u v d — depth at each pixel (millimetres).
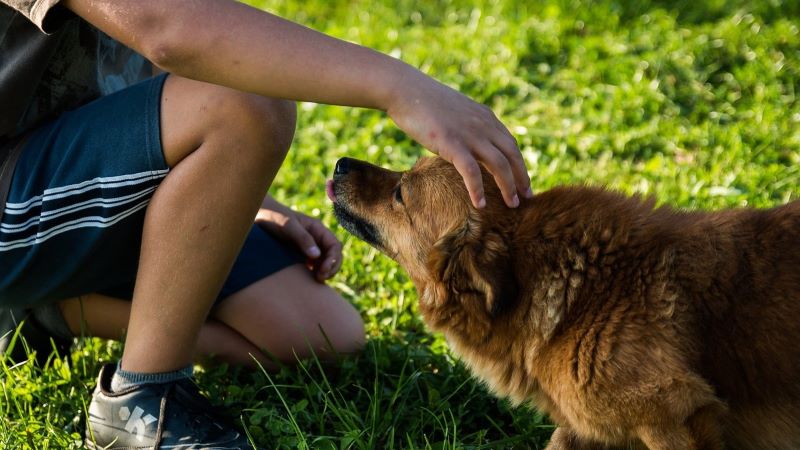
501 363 1435
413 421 1524
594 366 1312
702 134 2254
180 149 1372
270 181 1401
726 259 1329
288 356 1656
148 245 1396
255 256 1659
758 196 1982
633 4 3016
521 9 3074
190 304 1412
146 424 1429
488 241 1386
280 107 1381
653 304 1308
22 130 1431
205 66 1243
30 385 1558
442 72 2691
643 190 2053
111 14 1233
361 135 2383
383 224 1534
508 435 1549
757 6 2904
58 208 1391
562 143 2287
